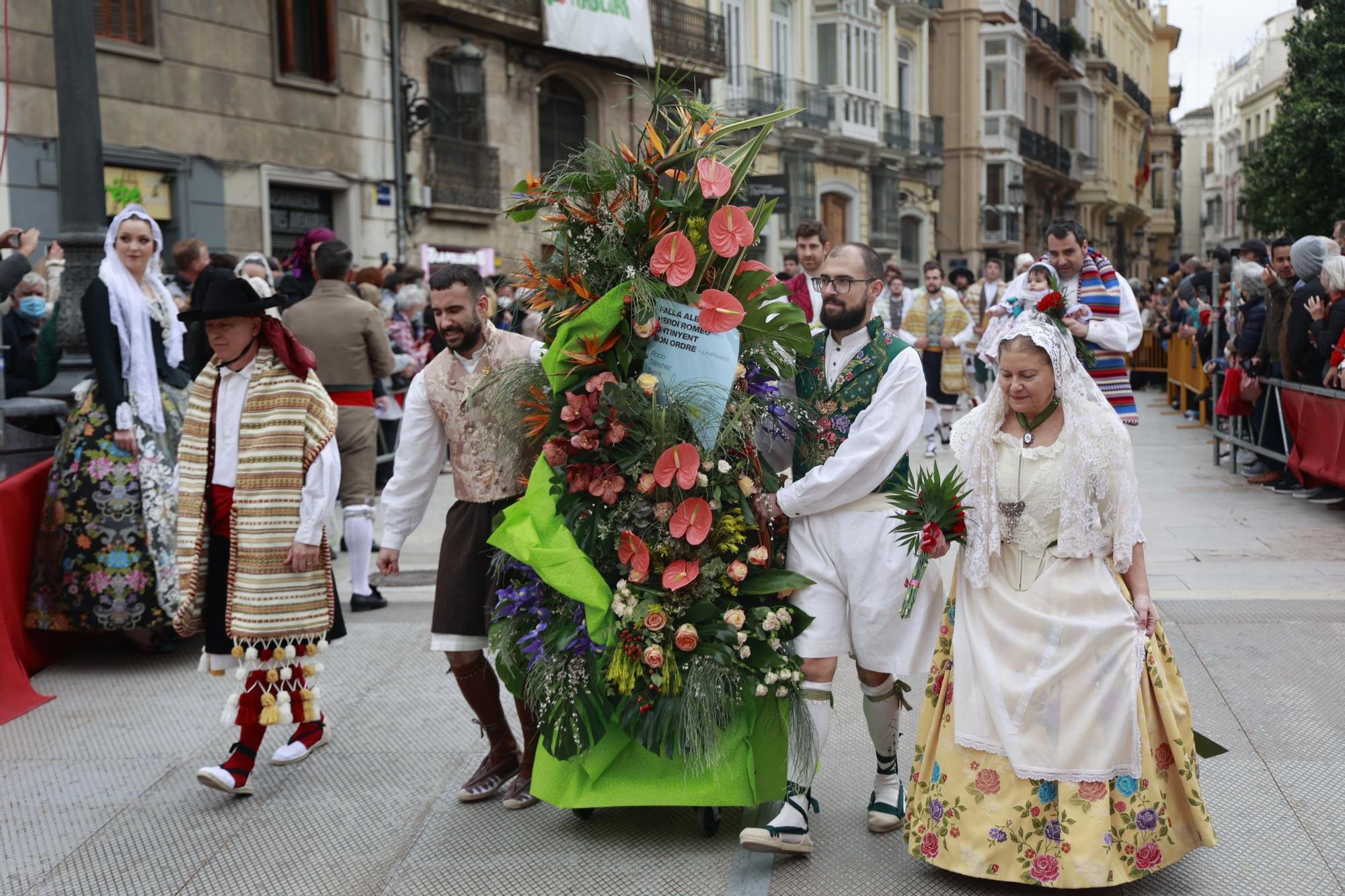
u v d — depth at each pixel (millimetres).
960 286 15922
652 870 3668
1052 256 5605
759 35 26438
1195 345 14789
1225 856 3621
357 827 4047
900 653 3723
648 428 3637
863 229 30984
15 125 12414
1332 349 8367
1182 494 9727
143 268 5801
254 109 15258
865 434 3645
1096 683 3305
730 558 3744
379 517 9578
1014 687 3334
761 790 3750
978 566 3412
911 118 33719
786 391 3879
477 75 17234
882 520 3711
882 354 3734
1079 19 48562
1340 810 3895
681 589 3666
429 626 6324
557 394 3781
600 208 3750
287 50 15656
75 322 6363
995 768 3385
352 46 16688
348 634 6215
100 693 5449
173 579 5680
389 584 7309
